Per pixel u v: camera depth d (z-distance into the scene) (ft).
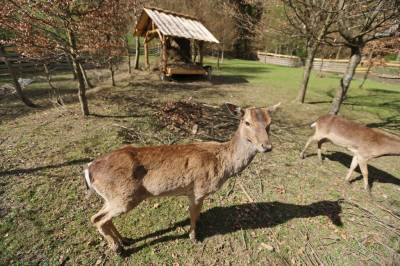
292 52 100.53
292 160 18.31
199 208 10.19
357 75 71.15
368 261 10.53
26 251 9.57
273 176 16.10
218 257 10.21
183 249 10.40
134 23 49.19
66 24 16.52
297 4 25.30
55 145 16.72
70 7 16.65
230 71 62.23
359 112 32.99
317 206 13.60
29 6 15.12
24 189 12.48
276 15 34.55
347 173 17.06
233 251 10.53
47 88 32.19
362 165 15.11
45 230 10.48
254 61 103.24
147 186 8.73
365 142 14.62
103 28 19.94
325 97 39.73
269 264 10.14
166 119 22.62
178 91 34.78
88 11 17.30
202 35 41.60
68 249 9.82
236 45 106.83
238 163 9.67
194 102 29.12
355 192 15.14
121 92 31.73
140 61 57.06
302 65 89.51
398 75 62.03
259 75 59.00
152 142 18.45
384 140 14.05
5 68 41.06
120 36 27.14
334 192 14.96
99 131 19.15
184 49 47.91
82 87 21.06
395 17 19.07
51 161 14.93
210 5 63.82
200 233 11.24
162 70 41.06
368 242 11.48
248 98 34.55
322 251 10.93
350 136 15.15
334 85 52.24
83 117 21.75
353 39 22.39
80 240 10.23
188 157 9.07
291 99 36.22
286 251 10.78
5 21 15.06
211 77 47.91
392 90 50.90
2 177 13.20
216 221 12.00
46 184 12.96
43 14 16.39
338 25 22.47
